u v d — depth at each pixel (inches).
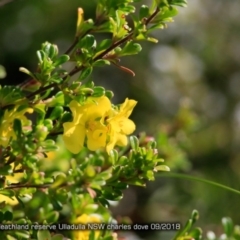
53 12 57.6
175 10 21.5
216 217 52.3
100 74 60.2
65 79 21.3
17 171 21.2
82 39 21.4
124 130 21.4
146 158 21.5
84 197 22.7
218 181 58.2
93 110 21.3
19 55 56.0
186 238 22.7
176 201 53.9
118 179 21.5
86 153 25.7
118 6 21.6
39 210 23.0
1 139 21.0
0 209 22.1
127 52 21.4
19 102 21.1
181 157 27.5
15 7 56.8
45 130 20.8
